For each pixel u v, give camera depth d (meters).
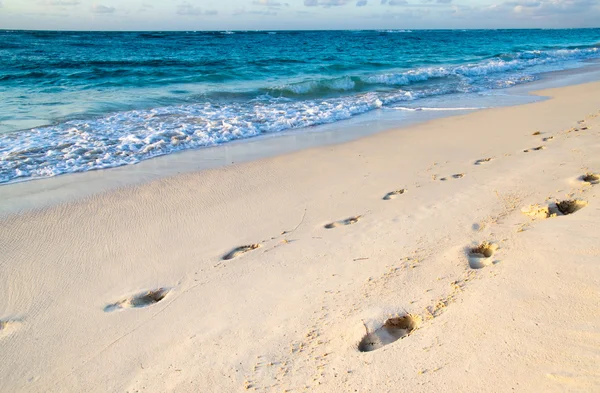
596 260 2.97
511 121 8.63
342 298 3.19
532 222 3.88
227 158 6.89
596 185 4.48
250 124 8.87
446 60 22.36
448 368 2.32
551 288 2.79
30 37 37.94
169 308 3.31
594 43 39.62
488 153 6.49
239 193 5.46
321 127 8.95
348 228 4.38
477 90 13.41
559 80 15.32
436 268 3.39
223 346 2.85
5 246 4.26
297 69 18.20
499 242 3.65
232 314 3.17
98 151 7.11
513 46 34.78
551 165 5.40
